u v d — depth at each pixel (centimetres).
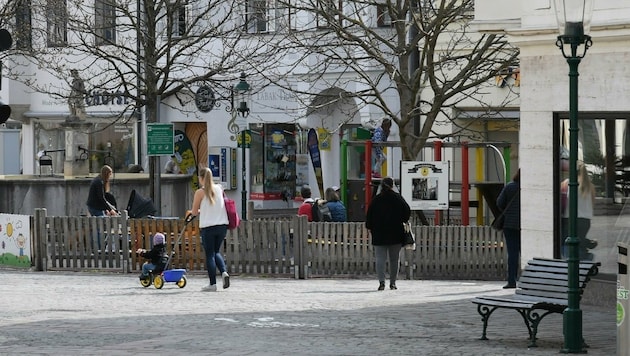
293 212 8862
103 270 5934
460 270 5612
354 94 6362
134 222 5888
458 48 7238
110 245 5906
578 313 2992
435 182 6153
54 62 9494
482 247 5606
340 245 5659
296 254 5656
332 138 8762
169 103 9362
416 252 5641
